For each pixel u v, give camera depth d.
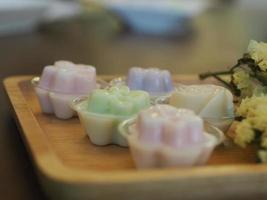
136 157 0.25
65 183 0.21
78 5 0.96
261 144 0.26
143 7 0.79
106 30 0.82
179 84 0.39
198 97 0.31
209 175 0.22
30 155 0.26
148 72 0.36
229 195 0.22
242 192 0.22
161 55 0.63
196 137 0.24
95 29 0.83
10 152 0.30
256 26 0.91
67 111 0.34
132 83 0.36
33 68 0.53
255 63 0.33
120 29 0.83
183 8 0.81
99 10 0.91
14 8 0.71
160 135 0.24
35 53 0.62
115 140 0.30
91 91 0.33
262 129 0.26
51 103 0.35
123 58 0.61
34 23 0.77
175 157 0.24
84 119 0.30
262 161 0.25
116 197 0.21
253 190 0.22
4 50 0.63
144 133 0.24
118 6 0.81
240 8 1.24
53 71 0.35
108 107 0.30
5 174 0.27
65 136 0.31
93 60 0.59
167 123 0.24
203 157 0.25
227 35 0.81
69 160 0.27
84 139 0.31
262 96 0.30
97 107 0.30
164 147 0.24
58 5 0.94
